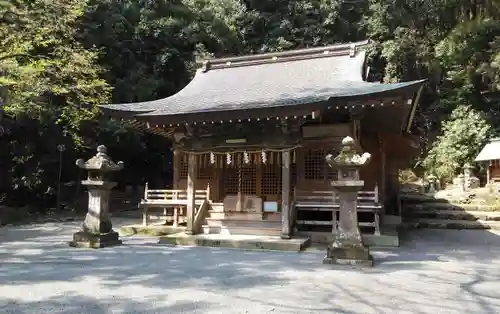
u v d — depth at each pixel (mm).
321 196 10742
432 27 21531
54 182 19016
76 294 4879
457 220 14414
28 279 5723
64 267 6691
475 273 6473
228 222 11125
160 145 23328
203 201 11539
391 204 14516
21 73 12461
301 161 11172
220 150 10727
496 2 19062
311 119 10375
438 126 24906
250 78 13719
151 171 24172
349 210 7410
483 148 19188
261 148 10281
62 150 17828
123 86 20891
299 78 12516
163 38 24297
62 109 16219
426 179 22172
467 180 18953
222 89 13008
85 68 14641
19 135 17656
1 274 6082
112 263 7129
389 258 7969
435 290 5273
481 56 20672
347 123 10500
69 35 14289
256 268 6789
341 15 31453
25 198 18188
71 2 13836
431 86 25781
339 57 13672
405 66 23875
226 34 28938
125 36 22703
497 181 18609
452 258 8031
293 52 14422
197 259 7691
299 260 7680
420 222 13984
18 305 4367
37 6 12570
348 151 7445
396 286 5477
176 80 24516
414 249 9289
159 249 9008
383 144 13164
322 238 10148
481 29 19625
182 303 4500
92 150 19531
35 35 13227
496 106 22172
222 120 9719
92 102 15188
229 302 4566
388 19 23188
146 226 11898
